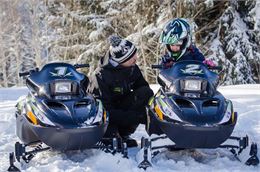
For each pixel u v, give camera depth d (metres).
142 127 5.97
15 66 29.86
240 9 16.77
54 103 4.05
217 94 4.19
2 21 25.67
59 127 3.79
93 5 19.17
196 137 3.81
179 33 4.57
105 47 18.55
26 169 3.85
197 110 3.91
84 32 19.59
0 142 5.05
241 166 3.95
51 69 4.25
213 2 16.38
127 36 18.41
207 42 17.06
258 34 16.23
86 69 19.11
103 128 3.99
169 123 3.91
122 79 4.81
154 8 17.94
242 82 16.20
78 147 3.90
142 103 4.87
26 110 4.09
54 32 21.64
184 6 16.34
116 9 18.81
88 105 4.07
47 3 21.98
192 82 4.09
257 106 6.86
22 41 27.42
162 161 4.02
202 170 3.82
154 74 18.50
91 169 3.75
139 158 3.96
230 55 16.50
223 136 3.86
